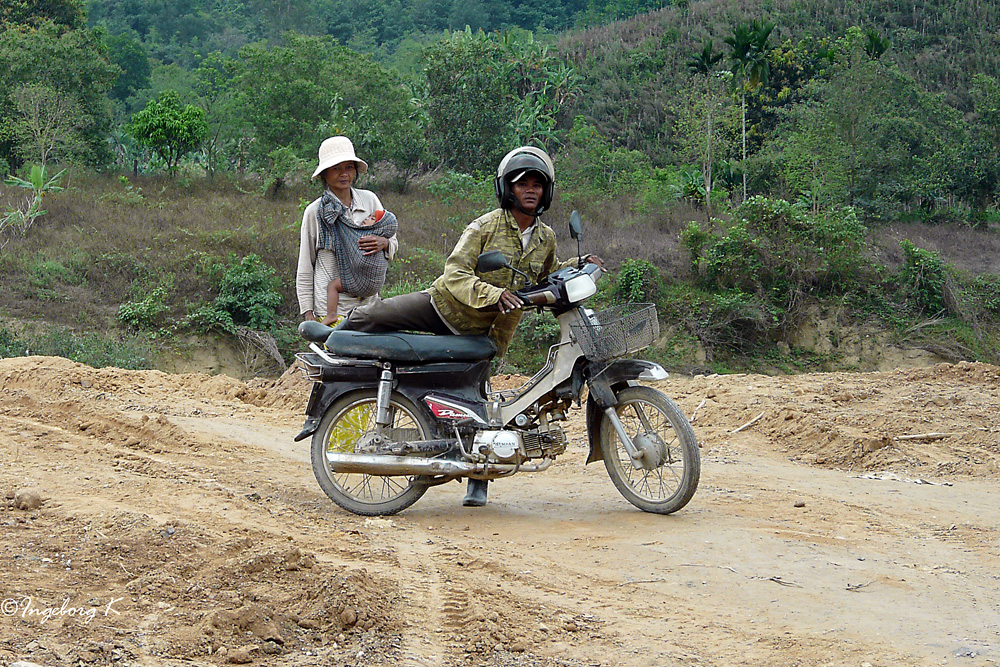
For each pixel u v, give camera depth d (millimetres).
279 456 6824
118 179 34219
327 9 110438
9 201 27922
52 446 6402
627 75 63562
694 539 4828
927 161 37844
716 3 72750
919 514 5586
